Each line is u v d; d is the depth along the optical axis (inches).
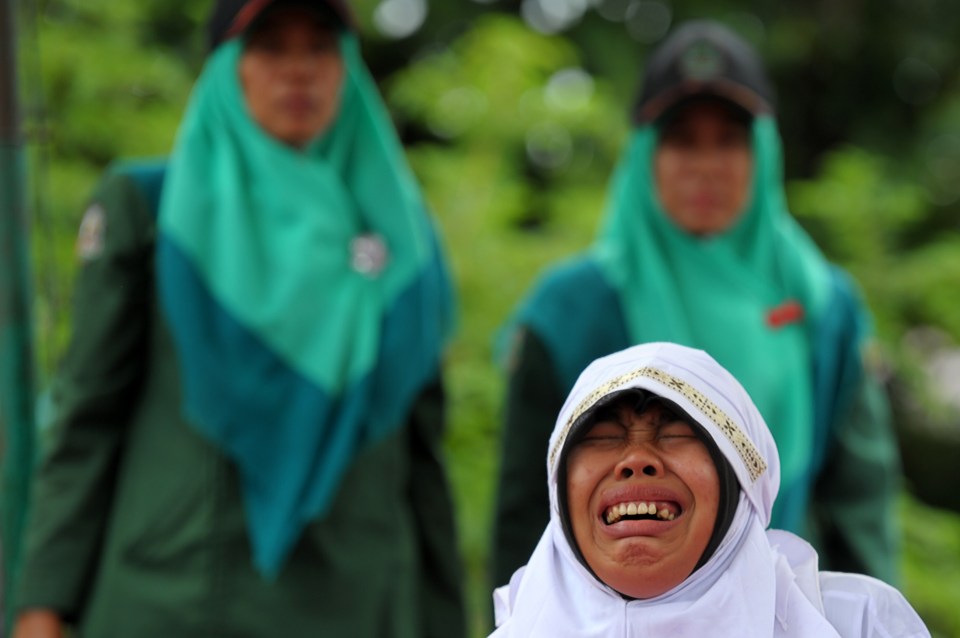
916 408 983.0
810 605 289.4
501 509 467.8
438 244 476.4
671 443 285.4
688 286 482.3
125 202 434.9
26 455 399.9
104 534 432.5
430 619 465.4
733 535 285.0
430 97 820.0
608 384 287.7
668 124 481.7
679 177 482.0
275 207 442.0
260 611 422.0
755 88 482.9
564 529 289.0
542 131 831.7
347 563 431.5
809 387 481.7
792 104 1154.7
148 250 434.0
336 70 452.1
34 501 425.7
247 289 429.4
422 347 452.4
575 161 905.5
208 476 424.2
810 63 1146.7
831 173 927.0
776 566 293.7
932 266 874.1
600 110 819.4
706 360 295.1
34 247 460.8
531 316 474.3
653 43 1114.7
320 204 445.4
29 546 424.2
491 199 781.3
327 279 439.2
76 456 428.1
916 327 933.8
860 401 489.7
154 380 433.4
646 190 490.6
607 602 287.1
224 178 439.8
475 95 812.6
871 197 888.3
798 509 466.9
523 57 820.6
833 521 486.0
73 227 679.7
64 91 723.4
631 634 283.7
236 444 422.6
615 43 1074.7
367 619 434.9
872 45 1147.9
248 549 424.2
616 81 1060.5
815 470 480.7
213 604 419.8
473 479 703.1
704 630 282.2
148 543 423.8
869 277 874.8
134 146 731.4
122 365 430.3
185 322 422.6
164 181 442.9
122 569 424.5
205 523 421.7
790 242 498.3
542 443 469.4
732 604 282.4
